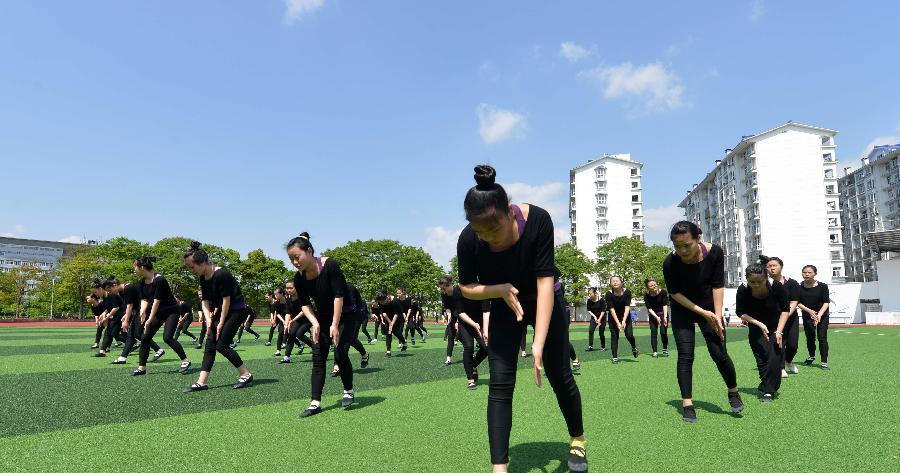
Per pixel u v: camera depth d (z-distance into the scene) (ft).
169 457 11.40
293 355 40.32
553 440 12.59
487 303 21.86
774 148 205.67
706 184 268.00
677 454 11.22
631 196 264.31
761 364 18.72
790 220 201.16
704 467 10.28
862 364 28.86
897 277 122.83
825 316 27.94
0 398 19.40
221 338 21.74
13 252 324.39
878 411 15.66
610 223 261.03
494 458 9.02
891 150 242.78
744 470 10.07
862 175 254.27
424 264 192.03
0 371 28.66
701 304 15.23
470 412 16.37
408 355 40.16
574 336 68.28
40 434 13.61
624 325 32.86
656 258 189.16
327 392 20.85
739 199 221.05
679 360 15.20
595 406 16.79
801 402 17.25
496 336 9.65
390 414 16.06
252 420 15.26
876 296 132.87
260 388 21.88
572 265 194.80
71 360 35.17
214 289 21.77
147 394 20.35
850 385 20.89
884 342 48.01
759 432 13.12
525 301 9.69
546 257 9.28
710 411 15.93
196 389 21.12
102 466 10.78
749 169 211.00
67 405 17.90
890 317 114.21
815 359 32.12
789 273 198.90
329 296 16.96
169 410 16.93
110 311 38.06
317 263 17.02
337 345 17.02
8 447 12.31
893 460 10.62
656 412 15.80
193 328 94.94
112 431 13.91
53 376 26.25
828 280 197.47
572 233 284.61
